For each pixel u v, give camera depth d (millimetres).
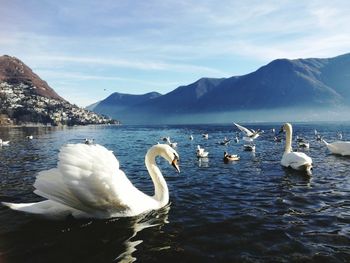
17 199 13867
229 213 12148
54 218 10914
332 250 8805
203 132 104938
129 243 9289
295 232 10156
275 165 26016
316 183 18328
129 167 24734
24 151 38656
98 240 9453
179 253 8680
